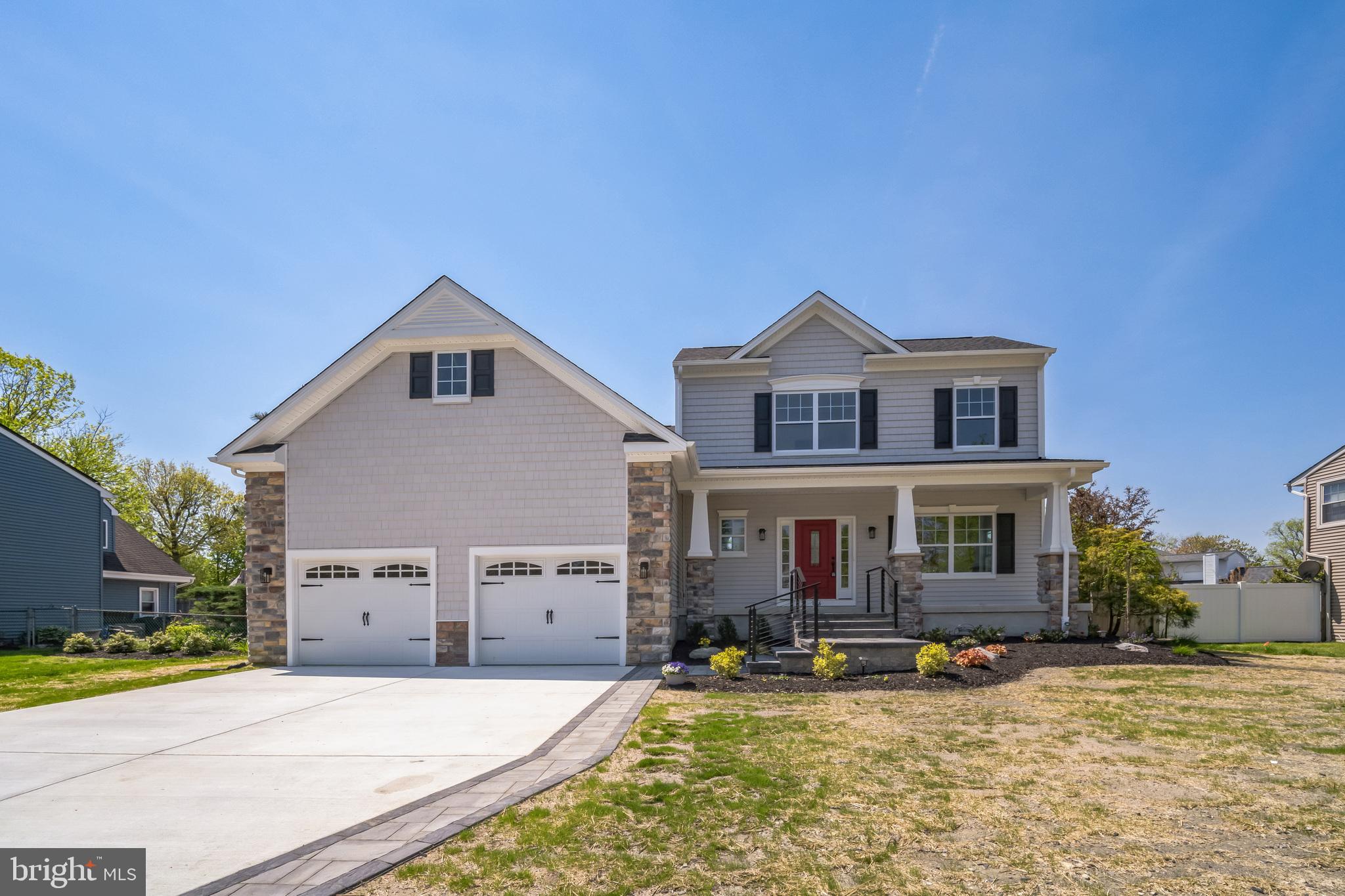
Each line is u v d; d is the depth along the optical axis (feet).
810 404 68.03
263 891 15.83
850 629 55.16
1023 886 16.35
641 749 27.53
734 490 62.23
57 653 65.72
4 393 115.55
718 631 62.64
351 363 52.42
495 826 19.63
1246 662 50.29
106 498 100.01
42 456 82.69
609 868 17.12
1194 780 23.72
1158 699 37.19
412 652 52.42
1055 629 59.57
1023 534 65.98
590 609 51.80
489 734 30.14
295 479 53.88
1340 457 79.71
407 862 17.40
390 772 24.72
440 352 53.67
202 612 109.81
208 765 25.80
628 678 44.88
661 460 51.65
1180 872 17.04
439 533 52.65
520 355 53.06
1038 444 66.44
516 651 51.90
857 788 22.76
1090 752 27.07
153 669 51.90
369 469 53.36
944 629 59.47
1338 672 45.93
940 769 24.91
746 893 15.98
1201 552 171.22
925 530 66.59
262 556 53.72
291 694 40.32
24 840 18.98
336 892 15.84
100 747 28.50
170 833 19.36
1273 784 23.41
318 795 22.35
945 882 16.57
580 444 52.24
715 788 22.77
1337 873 17.01
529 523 52.16
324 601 53.36
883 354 67.21
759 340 67.41
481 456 52.80
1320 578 78.28
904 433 67.00
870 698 37.76
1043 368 66.90
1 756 27.22
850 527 66.85
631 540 51.44
